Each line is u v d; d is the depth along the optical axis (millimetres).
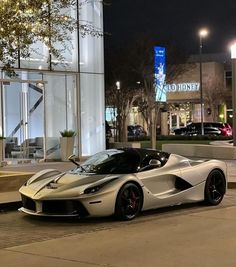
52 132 23812
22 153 22875
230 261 6883
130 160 10805
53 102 23812
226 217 10383
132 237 8586
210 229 9133
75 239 8523
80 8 21234
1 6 12430
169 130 67438
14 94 22641
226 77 68625
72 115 24156
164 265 6727
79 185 9969
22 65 21953
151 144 34719
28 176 14227
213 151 24594
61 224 9891
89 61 24422
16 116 22703
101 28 24641
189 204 12102
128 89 45688
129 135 57469
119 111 44094
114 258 7172
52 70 22719
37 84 23297
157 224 9727
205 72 66062
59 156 23812
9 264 6961
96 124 24672
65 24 15195
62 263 6945
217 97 65438
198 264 6746
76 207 9750
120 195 9945
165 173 10898
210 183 11852
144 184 10438
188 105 67812
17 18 12812
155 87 41000
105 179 10023
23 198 10625
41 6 13328
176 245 7902
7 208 11742
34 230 9383
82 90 24203
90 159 11445
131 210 10164
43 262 7023
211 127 53812
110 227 9508
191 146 26094
